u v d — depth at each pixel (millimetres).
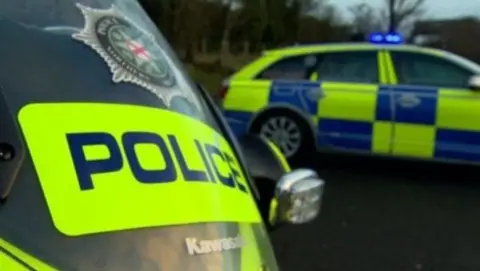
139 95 1901
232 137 2256
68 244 1576
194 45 23953
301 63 9320
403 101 8680
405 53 8883
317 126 9070
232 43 25938
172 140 1878
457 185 8523
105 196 1662
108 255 1603
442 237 6434
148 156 1787
